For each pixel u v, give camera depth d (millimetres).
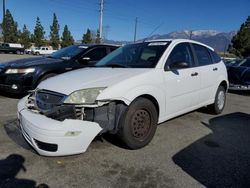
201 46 5574
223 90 6230
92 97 3408
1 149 3758
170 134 4656
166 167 3400
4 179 3002
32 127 3236
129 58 4660
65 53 7609
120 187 2914
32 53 55750
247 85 9477
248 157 3805
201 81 5188
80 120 3273
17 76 6598
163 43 4715
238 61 11398
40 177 3066
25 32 77375
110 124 3572
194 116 5941
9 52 50562
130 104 3691
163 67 4285
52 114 3342
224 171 3352
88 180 3035
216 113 6113
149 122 4004
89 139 3299
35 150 3400
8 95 7379
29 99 3828
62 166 3334
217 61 6035
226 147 4160
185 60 4867
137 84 3783
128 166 3389
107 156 3648
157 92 4066
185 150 3973
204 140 4438
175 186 2965
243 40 51844
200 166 3463
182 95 4660
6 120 5051
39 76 6668
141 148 3955
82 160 3506
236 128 5172
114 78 3748
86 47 7535
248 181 3127
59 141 3125
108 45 7852
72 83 3590
